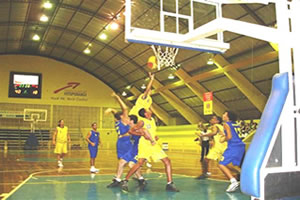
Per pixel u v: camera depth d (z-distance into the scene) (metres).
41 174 8.51
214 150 7.46
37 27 22.00
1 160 13.48
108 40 22.00
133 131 5.75
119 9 17.52
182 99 23.95
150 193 5.59
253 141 4.11
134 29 5.89
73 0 17.78
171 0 6.77
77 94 28.53
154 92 25.09
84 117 28.53
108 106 29.45
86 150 25.12
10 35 23.06
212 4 6.92
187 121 25.91
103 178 7.67
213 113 21.84
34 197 5.21
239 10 13.68
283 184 3.96
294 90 4.29
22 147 25.36
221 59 17.86
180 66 20.78
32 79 27.06
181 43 6.27
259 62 15.86
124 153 6.35
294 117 4.19
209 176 7.95
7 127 26.50
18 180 7.36
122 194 5.50
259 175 3.82
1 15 19.47
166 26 6.68
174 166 11.23
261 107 18.19
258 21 13.80
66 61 28.41
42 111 26.81
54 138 10.70
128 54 22.73
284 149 4.07
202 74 19.45
